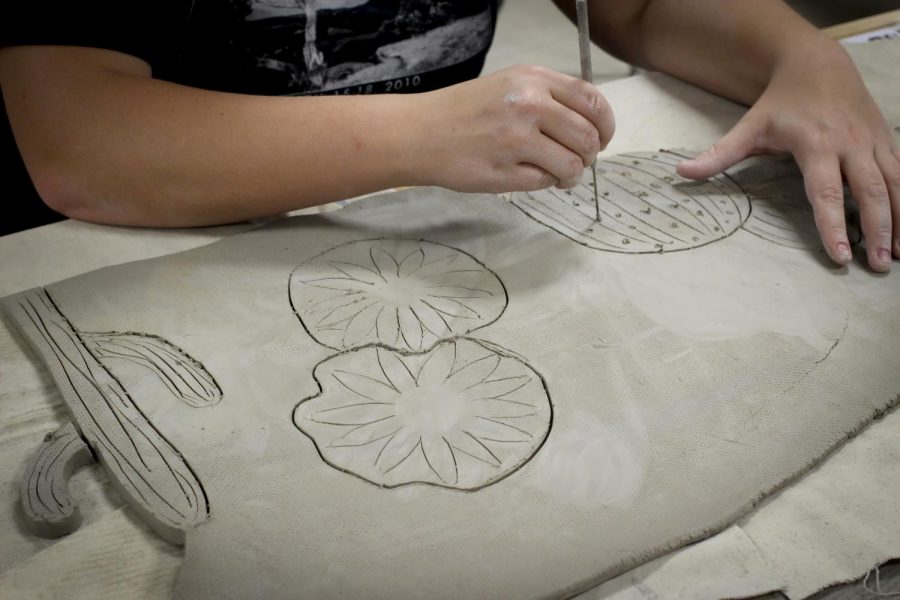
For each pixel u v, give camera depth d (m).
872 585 0.58
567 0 1.31
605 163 1.00
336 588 0.55
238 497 0.61
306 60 1.07
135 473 0.62
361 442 0.65
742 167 0.98
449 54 1.17
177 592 0.55
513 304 0.79
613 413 0.68
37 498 0.61
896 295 0.81
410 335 0.75
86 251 0.86
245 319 0.77
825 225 0.86
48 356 0.72
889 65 1.19
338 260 0.84
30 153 0.88
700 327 0.77
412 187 0.95
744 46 1.07
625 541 0.58
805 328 0.77
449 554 0.57
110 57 0.92
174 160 0.85
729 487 0.62
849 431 0.67
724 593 0.56
